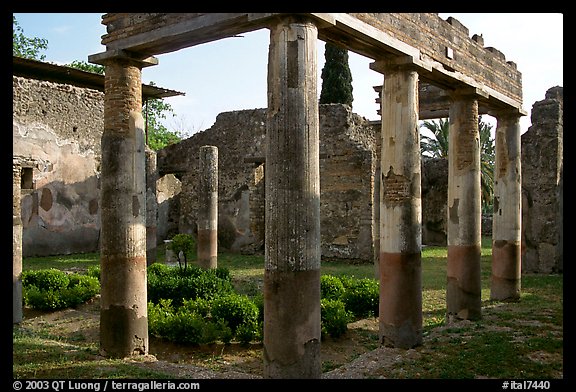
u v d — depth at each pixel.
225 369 7.84
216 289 12.48
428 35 8.87
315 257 6.18
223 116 24.75
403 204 8.30
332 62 27.34
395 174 8.37
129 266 7.84
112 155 7.84
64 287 12.96
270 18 6.21
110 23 8.03
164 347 8.95
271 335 6.10
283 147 6.09
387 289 8.39
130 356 7.78
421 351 8.05
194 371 7.25
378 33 7.49
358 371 7.13
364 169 20.17
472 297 10.29
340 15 6.70
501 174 12.68
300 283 6.05
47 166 21.62
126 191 7.86
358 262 20.14
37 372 6.88
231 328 9.47
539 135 16.98
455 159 10.45
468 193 10.32
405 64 8.25
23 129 20.69
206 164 16.53
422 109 13.09
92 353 7.96
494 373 6.98
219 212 24.41
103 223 7.88
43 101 21.56
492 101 11.42
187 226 25.83
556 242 16.59
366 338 9.55
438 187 26.95
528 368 7.15
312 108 6.21
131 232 7.88
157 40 7.43
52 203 21.80
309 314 6.10
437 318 10.84
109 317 7.80
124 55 7.84
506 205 12.55
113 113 7.90
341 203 20.67
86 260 20.45
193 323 8.95
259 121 23.67
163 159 26.72
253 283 15.14
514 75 12.43
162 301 10.86
